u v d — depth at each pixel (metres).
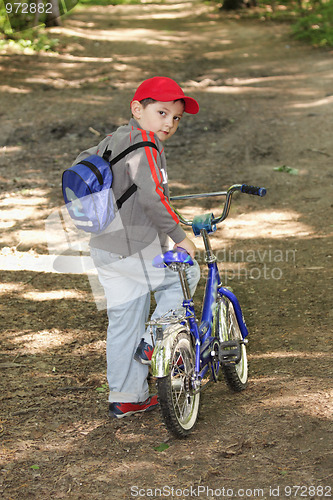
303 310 4.89
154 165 3.01
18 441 3.27
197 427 3.35
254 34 18.69
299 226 6.80
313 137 9.86
